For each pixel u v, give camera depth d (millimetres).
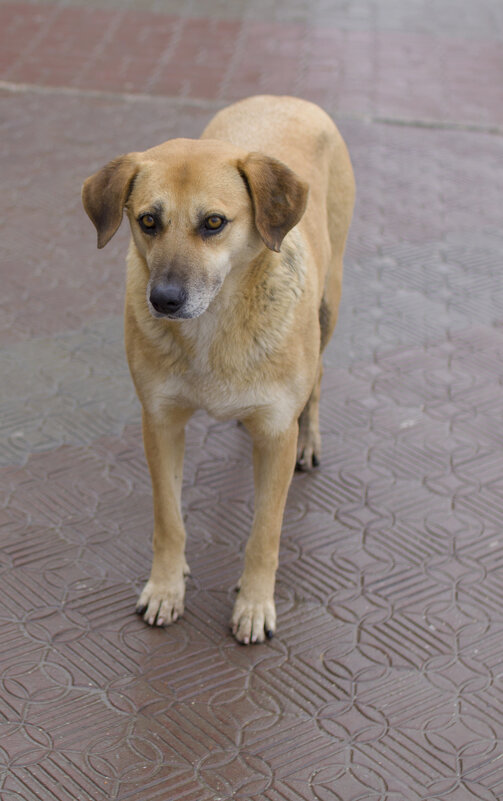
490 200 7227
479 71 9430
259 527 3707
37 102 8156
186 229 3195
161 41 9602
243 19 10352
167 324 3436
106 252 6277
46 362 5234
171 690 3496
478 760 3266
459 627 3811
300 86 8773
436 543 4227
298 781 3164
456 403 5113
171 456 3707
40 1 10453
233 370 3480
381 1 11164
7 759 3186
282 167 3295
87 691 3467
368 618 3846
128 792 3098
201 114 8109
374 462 4695
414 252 6504
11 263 6078
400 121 8289
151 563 4070
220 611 3873
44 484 4441
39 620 3756
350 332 5656
